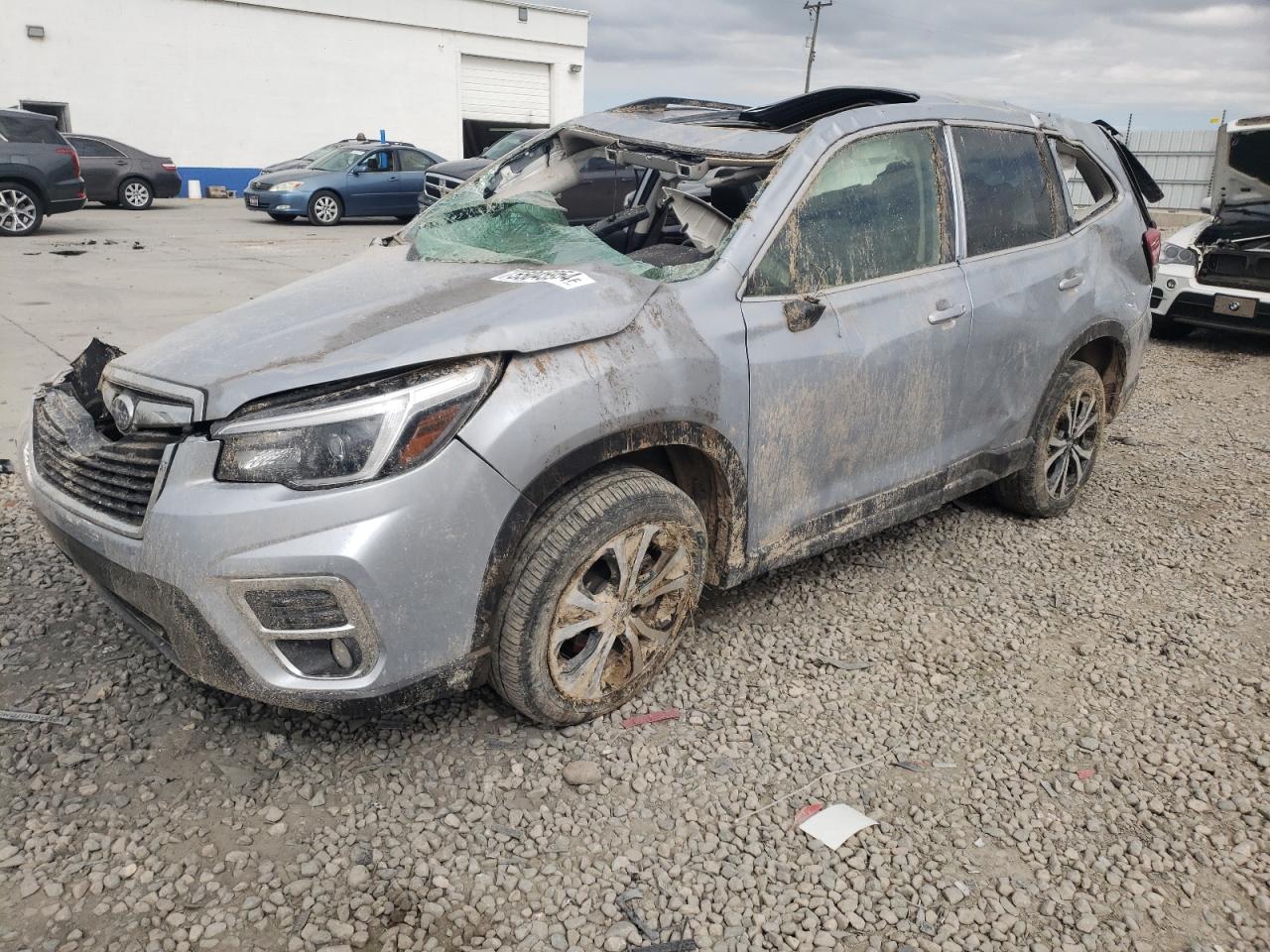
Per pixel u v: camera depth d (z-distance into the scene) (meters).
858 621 3.58
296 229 17.39
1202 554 4.33
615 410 2.52
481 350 2.35
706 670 3.17
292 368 2.32
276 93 27.86
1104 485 5.23
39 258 11.59
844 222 3.22
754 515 3.06
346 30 28.41
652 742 2.79
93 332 7.43
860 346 3.20
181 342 2.68
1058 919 2.22
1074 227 4.29
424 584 2.29
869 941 2.13
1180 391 7.55
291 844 2.32
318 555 2.17
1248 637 3.59
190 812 2.41
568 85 33.16
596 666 2.74
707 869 2.32
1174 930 2.20
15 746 2.62
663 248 3.67
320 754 2.65
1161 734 2.95
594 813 2.49
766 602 3.69
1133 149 27.53
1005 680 3.22
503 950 2.06
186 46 26.23
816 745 2.82
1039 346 3.99
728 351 2.82
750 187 4.01
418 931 2.09
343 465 2.21
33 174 13.81
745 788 2.61
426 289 2.82
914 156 3.51
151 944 2.01
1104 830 2.52
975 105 3.89
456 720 2.83
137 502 2.36
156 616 2.35
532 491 2.42
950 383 3.59
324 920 2.11
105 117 25.67
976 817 2.55
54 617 3.32
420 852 2.32
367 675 2.32
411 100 30.12
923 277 3.48
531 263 3.02
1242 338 9.73
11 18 23.91
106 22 25.06
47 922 2.05
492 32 30.91
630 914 2.17
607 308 2.60
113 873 2.20
